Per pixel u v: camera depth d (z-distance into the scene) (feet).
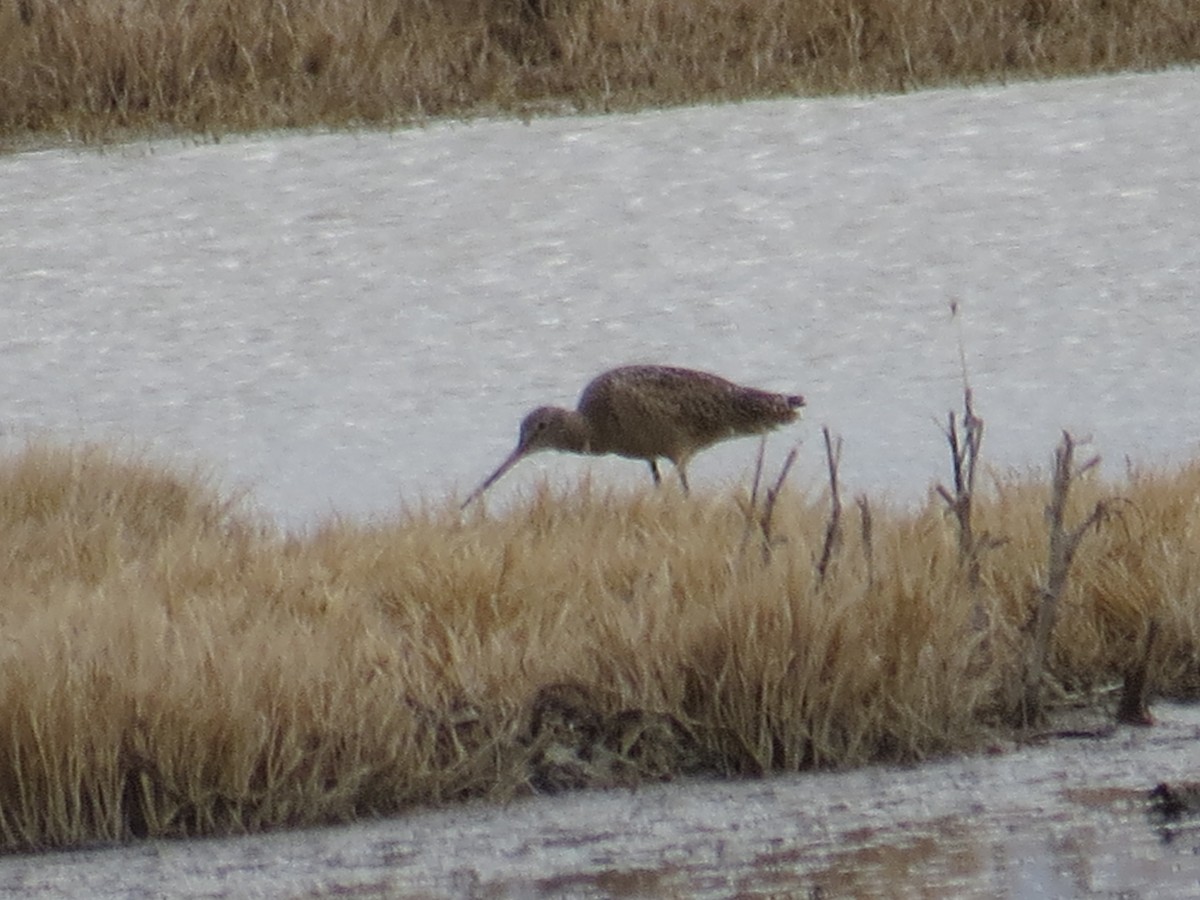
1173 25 134.21
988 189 109.50
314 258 100.83
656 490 63.52
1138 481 61.57
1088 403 78.74
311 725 47.75
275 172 114.93
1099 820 46.11
